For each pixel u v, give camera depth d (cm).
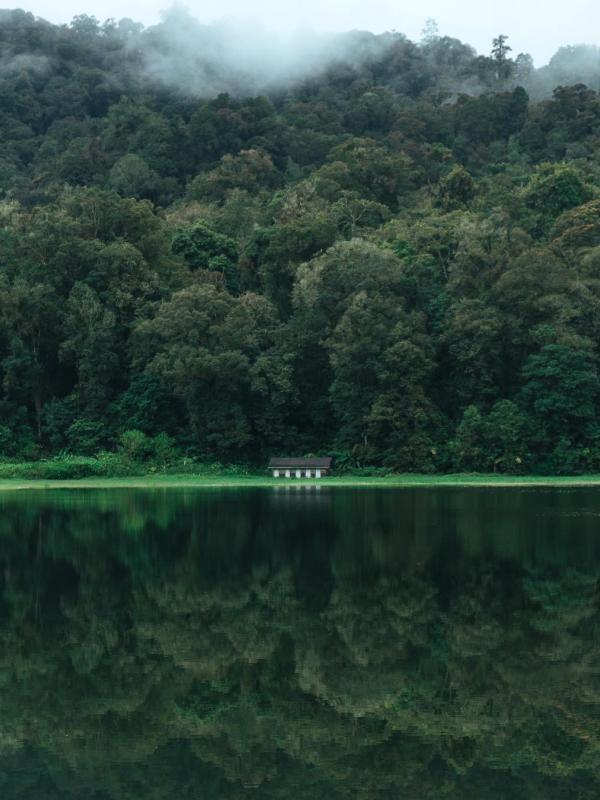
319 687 2253
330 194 16112
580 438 10338
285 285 12612
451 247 12569
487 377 10625
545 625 2814
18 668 2425
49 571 3841
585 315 10638
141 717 2067
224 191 18138
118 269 11981
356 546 4462
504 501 6956
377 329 10462
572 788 1680
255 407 11225
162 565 3981
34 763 1820
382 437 10681
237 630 2794
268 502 7144
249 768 1788
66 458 10850
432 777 1736
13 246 13075
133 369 11694
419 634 2719
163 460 10881
